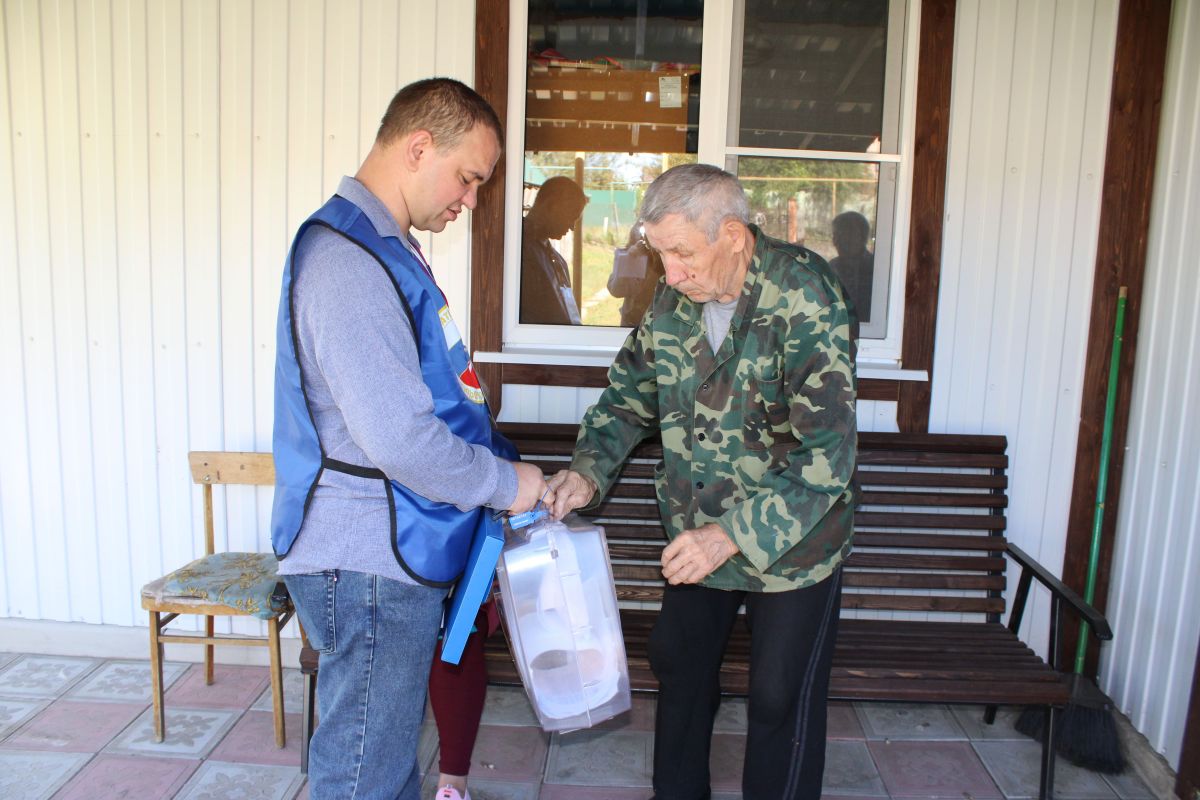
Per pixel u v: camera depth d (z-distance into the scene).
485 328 2.80
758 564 1.66
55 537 2.96
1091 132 2.67
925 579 2.65
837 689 2.18
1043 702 2.17
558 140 2.79
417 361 1.41
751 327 1.75
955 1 2.63
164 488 2.93
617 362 2.09
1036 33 2.65
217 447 2.89
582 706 1.71
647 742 2.54
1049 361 2.77
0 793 2.21
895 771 2.42
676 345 1.89
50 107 2.76
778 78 2.74
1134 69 2.61
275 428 1.51
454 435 1.42
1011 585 2.87
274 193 2.77
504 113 2.71
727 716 2.71
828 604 1.83
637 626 2.49
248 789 2.26
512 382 2.81
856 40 2.72
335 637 1.45
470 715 2.00
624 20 2.72
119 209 2.79
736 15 2.71
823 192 2.79
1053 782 2.25
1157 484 2.56
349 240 1.37
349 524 1.42
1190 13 2.49
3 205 2.80
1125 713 2.67
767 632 1.81
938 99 2.66
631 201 2.82
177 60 2.72
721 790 2.31
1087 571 2.80
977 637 2.51
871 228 2.81
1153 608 2.54
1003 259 2.74
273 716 2.62
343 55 2.71
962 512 2.86
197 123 2.74
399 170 1.50
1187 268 2.46
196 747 2.45
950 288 2.76
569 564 1.69
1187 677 2.34
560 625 1.68
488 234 2.75
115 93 2.74
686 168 1.67
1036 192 2.71
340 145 2.75
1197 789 2.20
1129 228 2.67
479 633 1.96
